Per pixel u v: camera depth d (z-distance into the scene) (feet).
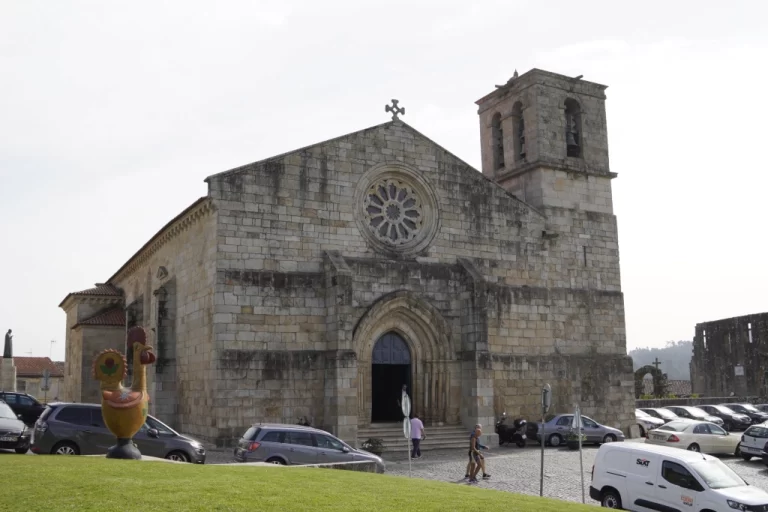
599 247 155.12
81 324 181.47
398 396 135.33
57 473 56.29
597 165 158.40
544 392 83.66
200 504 47.14
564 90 158.30
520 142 161.38
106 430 83.66
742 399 243.60
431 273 134.31
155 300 142.41
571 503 61.00
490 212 143.33
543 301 145.89
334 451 86.63
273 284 120.98
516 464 109.09
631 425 151.02
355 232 129.29
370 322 126.72
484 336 131.75
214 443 113.80
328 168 128.57
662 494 68.39
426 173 137.90
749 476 106.73
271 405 117.60
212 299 118.42
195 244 129.29
